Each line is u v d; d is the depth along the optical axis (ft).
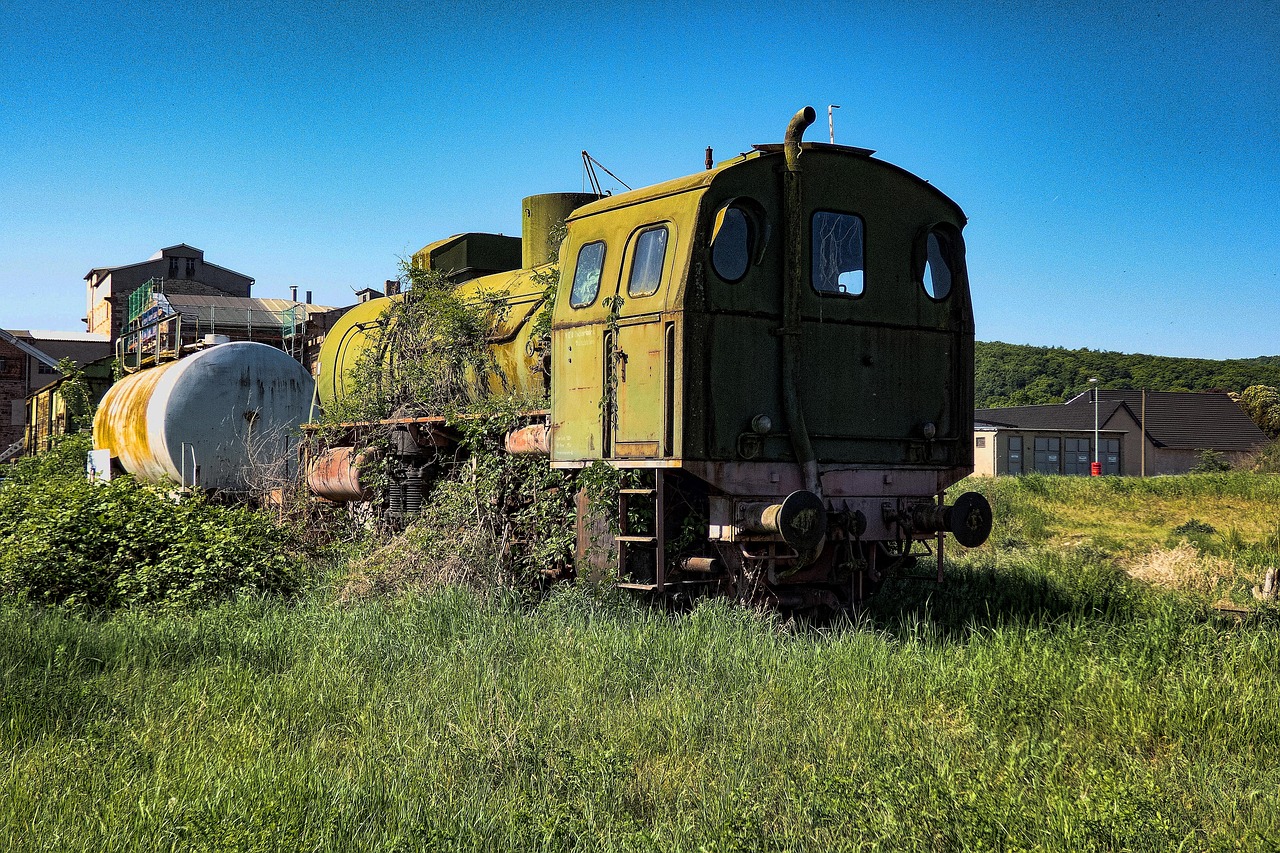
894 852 15.37
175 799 16.84
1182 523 75.72
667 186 31.76
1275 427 268.21
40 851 15.29
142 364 69.05
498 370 41.34
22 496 44.09
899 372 33.78
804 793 17.20
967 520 32.22
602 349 32.60
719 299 30.58
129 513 37.58
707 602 30.09
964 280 35.19
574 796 17.67
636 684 24.23
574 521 34.19
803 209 32.14
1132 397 237.86
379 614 31.32
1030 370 434.30
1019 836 15.65
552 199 44.83
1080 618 31.22
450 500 38.14
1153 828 15.75
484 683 23.81
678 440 29.71
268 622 30.37
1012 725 22.00
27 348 180.14
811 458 31.24
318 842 15.23
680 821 16.72
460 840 15.61
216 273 230.48
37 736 21.06
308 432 49.96
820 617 32.99
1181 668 24.75
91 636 28.45
